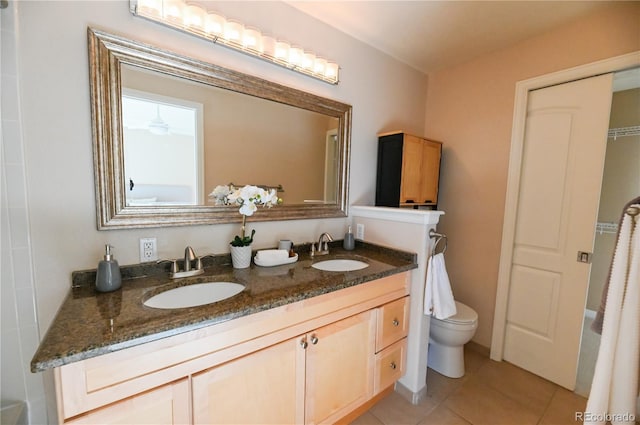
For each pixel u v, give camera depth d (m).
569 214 1.80
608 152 2.63
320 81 1.81
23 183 1.03
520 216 2.03
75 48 1.08
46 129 1.05
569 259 1.81
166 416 0.87
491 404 1.68
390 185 2.13
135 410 0.81
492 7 1.61
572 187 1.79
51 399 1.11
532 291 1.98
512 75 2.01
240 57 1.48
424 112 2.56
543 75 1.86
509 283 2.08
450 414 1.60
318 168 1.87
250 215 1.52
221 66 1.41
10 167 1.00
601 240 2.68
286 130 1.71
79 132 1.11
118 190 1.19
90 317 0.87
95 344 0.72
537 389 1.81
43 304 1.08
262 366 1.06
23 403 1.08
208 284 1.30
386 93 2.22
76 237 1.13
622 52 1.57
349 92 1.98
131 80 1.20
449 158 2.41
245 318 1.01
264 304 1.02
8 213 1.01
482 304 2.23
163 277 1.27
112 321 0.85
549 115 1.87
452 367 1.93
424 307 1.64
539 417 1.58
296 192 1.78
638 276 1.00
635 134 2.42
